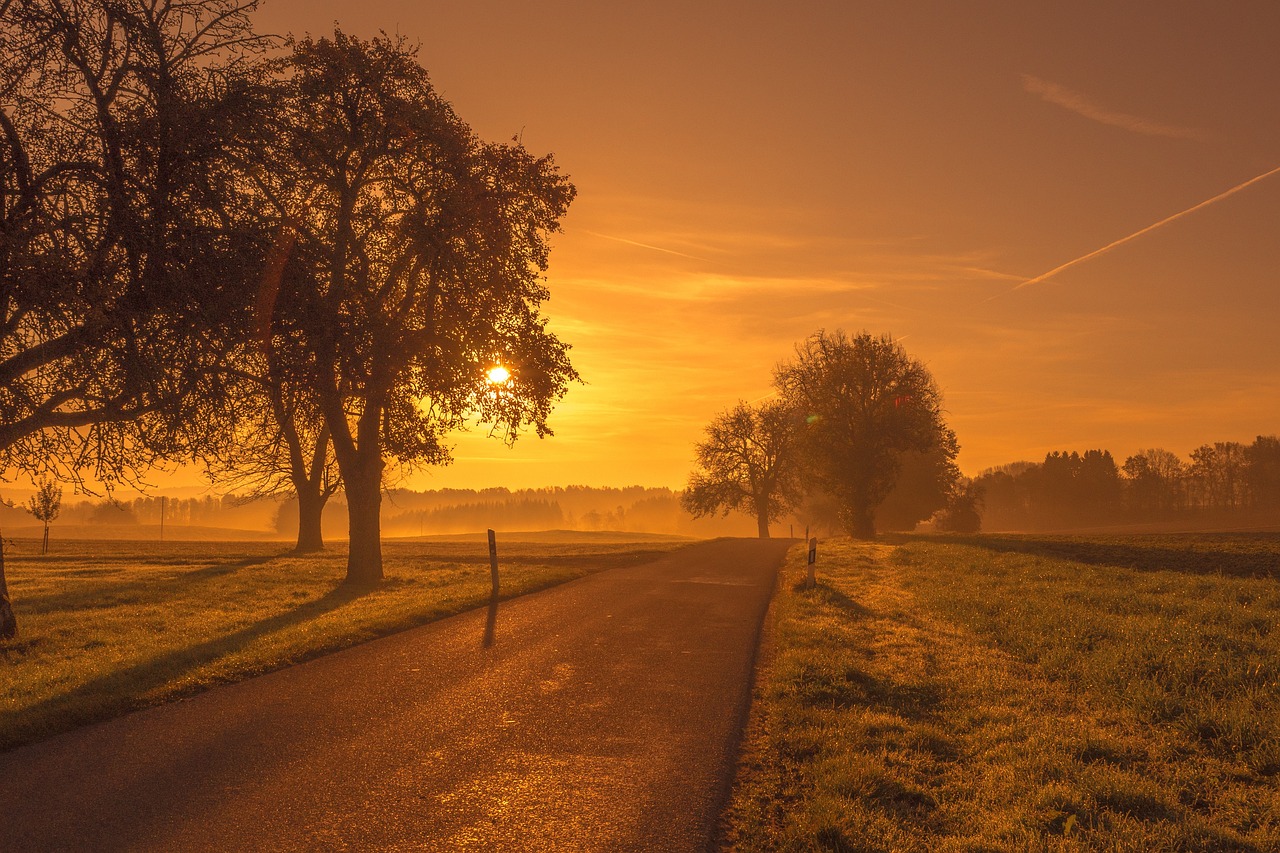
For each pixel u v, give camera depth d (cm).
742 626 1284
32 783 554
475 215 1927
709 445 7188
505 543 4719
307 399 1706
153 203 1168
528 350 2130
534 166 2153
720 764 616
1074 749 666
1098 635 1119
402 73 1980
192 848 448
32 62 1165
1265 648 1003
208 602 1712
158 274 1172
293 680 885
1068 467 16812
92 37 1201
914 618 1359
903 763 628
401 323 1953
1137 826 510
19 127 1156
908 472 6625
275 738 668
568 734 688
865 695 833
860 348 4694
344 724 712
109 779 564
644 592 1714
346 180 1997
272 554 3491
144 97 1239
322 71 1888
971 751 671
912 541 3816
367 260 1998
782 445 6944
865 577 2097
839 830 483
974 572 2095
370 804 522
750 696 831
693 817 511
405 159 2036
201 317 1215
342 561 2989
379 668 950
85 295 1094
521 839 472
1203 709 753
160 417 1301
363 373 1784
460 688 851
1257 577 2064
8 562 2966
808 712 757
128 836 464
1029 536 4359
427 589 1850
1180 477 16925
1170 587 1712
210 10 1307
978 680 905
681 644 1116
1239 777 621
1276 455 16150
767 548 3538
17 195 1139
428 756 625
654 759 626
